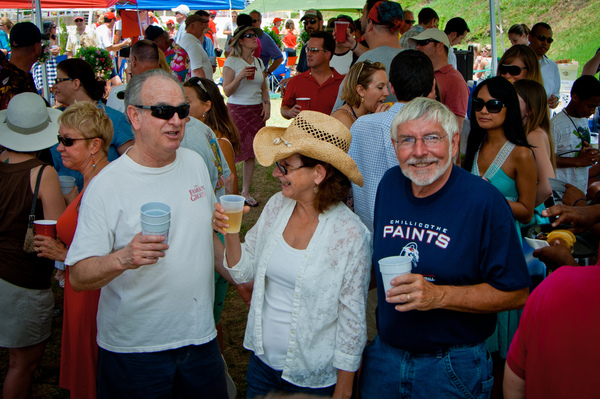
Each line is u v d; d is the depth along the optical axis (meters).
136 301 2.18
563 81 8.19
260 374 2.33
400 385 2.07
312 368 2.20
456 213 1.96
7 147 2.81
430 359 2.04
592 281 1.42
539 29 6.18
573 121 4.31
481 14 19.05
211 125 3.85
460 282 1.96
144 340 2.22
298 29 19.44
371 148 2.82
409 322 2.03
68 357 2.60
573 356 1.39
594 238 2.53
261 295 2.27
